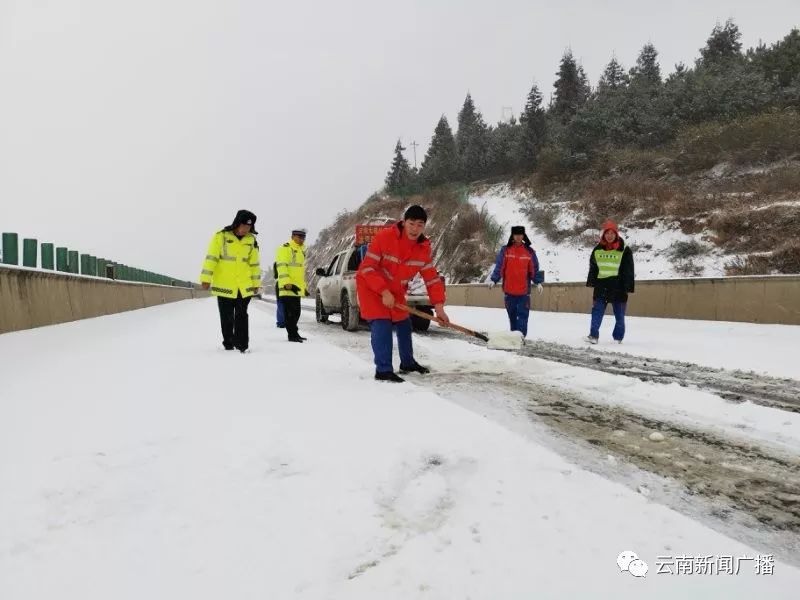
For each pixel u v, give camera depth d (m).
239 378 4.92
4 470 2.56
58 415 3.55
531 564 1.77
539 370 5.70
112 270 17.16
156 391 4.32
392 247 4.92
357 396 4.12
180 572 1.71
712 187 24.22
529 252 8.60
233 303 7.16
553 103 47.81
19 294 9.50
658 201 24.33
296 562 1.77
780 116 26.31
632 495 2.34
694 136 28.30
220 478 2.46
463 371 5.65
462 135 57.72
